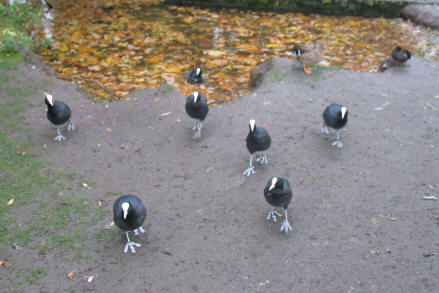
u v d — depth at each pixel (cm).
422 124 399
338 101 432
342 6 726
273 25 685
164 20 702
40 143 383
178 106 431
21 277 281
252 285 278
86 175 354
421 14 655
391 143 379
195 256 294
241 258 293
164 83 493
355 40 618
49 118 374
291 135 391
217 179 351
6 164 357
